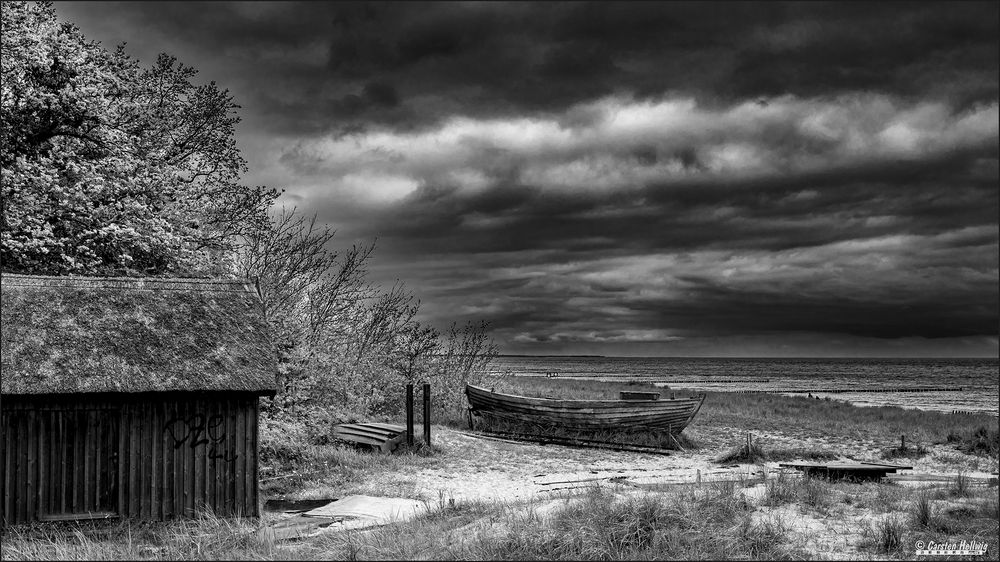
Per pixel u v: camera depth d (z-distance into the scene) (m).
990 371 193.25
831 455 25.81
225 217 25.58
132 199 22.73
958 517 13.60
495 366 40.19
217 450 14.28
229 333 14.98
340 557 10.66
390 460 21.75
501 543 11.13
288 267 24.33
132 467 13.66
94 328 14.09
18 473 12.99
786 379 129.00
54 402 13.27
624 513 12.16
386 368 31.33
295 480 18.44
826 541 11.76
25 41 21.95
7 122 21.62
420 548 10.99
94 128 23.08
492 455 24.17
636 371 182.12
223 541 11.61
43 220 20.67
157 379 13.69
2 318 13.66
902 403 63.47
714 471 21.77
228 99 27.36
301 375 22.11
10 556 10.99
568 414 29.05
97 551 11.16
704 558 10.59
